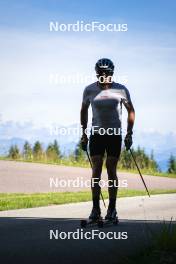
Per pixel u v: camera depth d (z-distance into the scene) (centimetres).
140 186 4569
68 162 6444
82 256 1130
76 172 5234
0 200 2761
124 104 1739
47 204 2666
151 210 2183
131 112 1747
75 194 3300
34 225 1655
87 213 2058
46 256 1126
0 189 3609
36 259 1092
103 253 1165
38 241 1323
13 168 5103
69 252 1177
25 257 1112
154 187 4569
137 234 1446
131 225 1653
